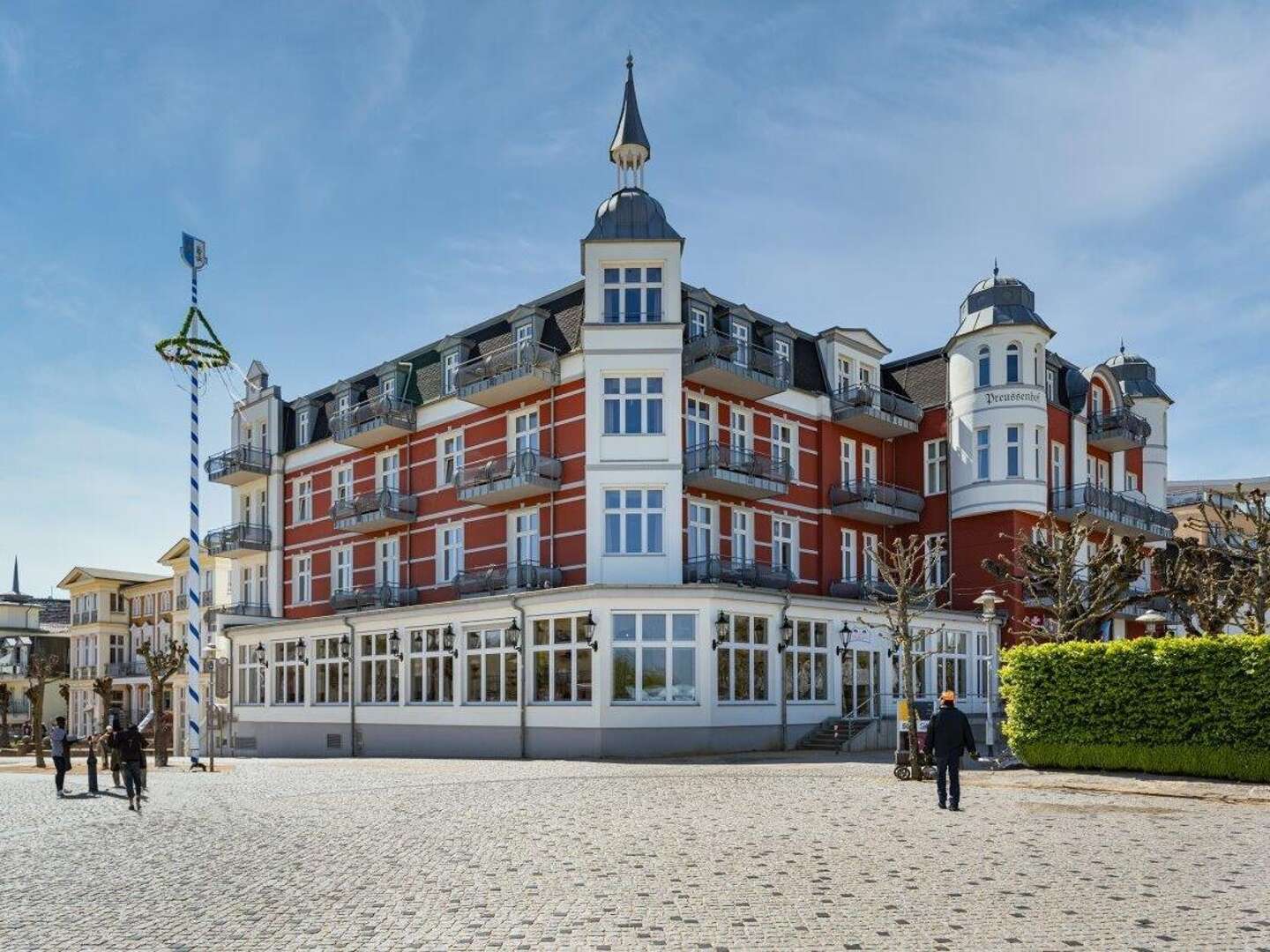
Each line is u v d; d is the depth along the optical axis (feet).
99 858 41.16
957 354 127.34
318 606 136.87
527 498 108.47
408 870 36.27
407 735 103.45
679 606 88.17
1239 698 59.52
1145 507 142.41
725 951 26.16
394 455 128.06
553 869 35.94
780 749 93.50
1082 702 65.92
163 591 214.48
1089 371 140.77
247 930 28.78
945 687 114.01
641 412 100.94
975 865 36.24
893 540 130.11
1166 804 52.03
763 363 109.81
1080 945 26.50
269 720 122.31
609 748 86.07
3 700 177.27
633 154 110.32
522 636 93.20
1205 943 26.63
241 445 153.69
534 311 109.60
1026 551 101.76
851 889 32.55
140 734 59.77
